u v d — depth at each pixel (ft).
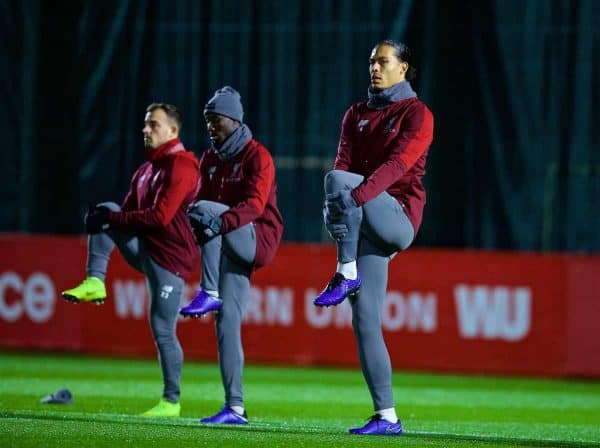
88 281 79.20
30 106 168.76
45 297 142.72
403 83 66.44
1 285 144.05
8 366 126.82
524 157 158.10
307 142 162.81
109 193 167.63
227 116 73.92
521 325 131.64
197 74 165.07
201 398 101.30
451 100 159.74
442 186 159.94
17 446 56.29
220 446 58.39
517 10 158.20
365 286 65.36
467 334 133.08
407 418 90.94
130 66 166.91
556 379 130.21
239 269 73.51
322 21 162.09
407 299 134.82
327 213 63.21
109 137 167.63
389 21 160.56
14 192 169.68
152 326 81.35
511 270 131.95
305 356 137.18
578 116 156.76
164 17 165.99
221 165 74.79
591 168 156.56
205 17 164.96
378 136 65.92
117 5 167.12
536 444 65.77
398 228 64.44
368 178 63.00
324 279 136.56
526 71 158.10
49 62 168.96
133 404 93.40
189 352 139.33
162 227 78.84
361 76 161.27
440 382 124.67
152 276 80.53
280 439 61.67
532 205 157.89
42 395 97.19
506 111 158.81
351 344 135.85
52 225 168.86
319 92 162.40
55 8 168.76
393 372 133.39
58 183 168.86
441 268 133.80
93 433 61.36
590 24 156.56
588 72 156.66
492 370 132.05
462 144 159.63
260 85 163.84
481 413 97.55
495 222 159.02
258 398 104.53
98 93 167.73
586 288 130.21
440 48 159.63
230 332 73.56
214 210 71.26
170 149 80.64
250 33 163.84
